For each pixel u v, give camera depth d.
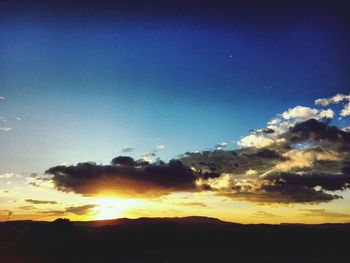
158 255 70.31
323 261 71.69
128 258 60.44
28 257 41.66
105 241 73.50
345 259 78.31
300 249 92.88
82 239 67.06
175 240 99.56
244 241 101.94
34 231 48.69
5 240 40.91
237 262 64.94
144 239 94.56
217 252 88.25
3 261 39.62
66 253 46.72
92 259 50.78
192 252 84.88
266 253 87.25
